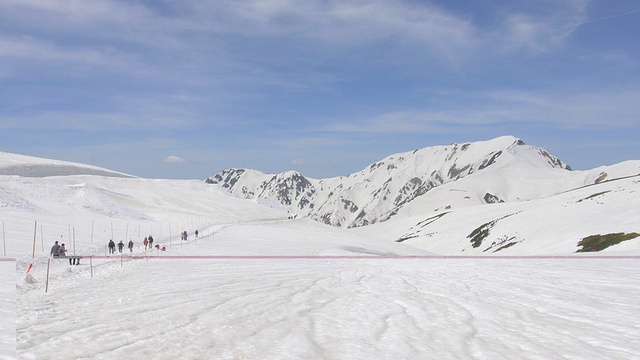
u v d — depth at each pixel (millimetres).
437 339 12648
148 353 10414
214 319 14539
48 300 17812
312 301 18859
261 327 13602
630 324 14469
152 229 82500
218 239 73625
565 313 16297
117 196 146625
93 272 29766
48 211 78812
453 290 22625
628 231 84500
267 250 60844
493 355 11125
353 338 12555
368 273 32438
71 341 11242
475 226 158250
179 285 23219
